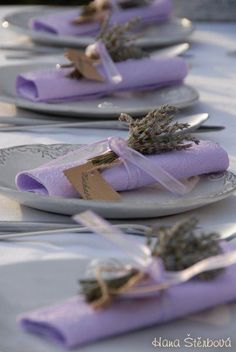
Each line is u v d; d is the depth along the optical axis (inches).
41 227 48.5
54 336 39.5
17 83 67.8
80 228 48.2
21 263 43.8
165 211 49.4
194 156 52.4
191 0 99.0
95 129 64.3
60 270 43.6
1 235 47.6
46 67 74.8
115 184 50.6
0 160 54.1
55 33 85.9
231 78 78.6
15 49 85.0
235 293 41.9
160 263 40.3
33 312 39.9
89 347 39.4
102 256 45.5
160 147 52.1
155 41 85.5
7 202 51.7
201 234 41.5
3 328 40.3
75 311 39.8
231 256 40.0
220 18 99.3
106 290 39.7
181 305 40.6
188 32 88.2
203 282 41.6
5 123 65.0
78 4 163.6
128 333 40.1
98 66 68.1
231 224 48.3
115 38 69.4
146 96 69.5
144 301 40.3
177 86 71.0
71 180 49.8
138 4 88.1
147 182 51.3
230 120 67.5
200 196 50.0
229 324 41.0
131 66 69.3
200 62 83.7
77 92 67.1
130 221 49.8
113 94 69.3
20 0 165.6
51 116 66.7
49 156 55.3
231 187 51.6
